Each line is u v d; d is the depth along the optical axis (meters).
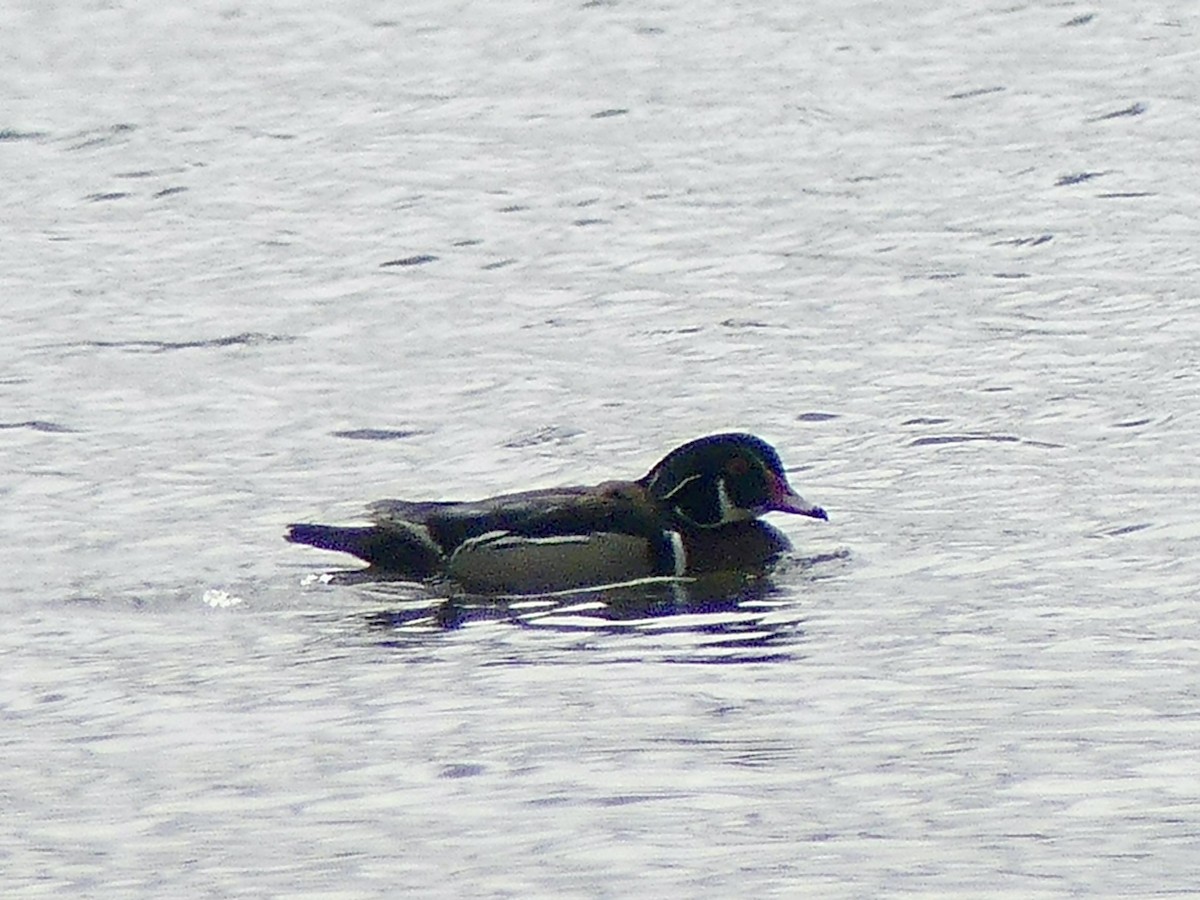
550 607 16.12
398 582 16.73
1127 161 27.59
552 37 34.28
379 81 32.59
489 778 12.87
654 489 17.06
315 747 13.48
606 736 13.48
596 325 22.91
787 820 12.12
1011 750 13.03
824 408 20.20
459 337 22.67
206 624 15.87
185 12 36.38
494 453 19.50
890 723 13.54
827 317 22.83
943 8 34.66
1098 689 13.99
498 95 31.73
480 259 25.25
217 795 12.77
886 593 16.02
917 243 25.09
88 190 28.41
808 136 29.30
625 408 20.48
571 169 28.42
